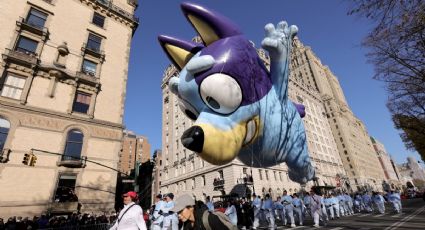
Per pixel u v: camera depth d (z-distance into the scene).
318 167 51.44
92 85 18.30
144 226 3.69
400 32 4.94
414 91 9.05
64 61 17.58
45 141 14.95
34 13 17.48
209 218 2.21
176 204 2.40
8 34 15.70
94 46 19.97
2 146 13.54
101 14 21.50
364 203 15.84
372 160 99.12
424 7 4.13
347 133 76.94
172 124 42.59
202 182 31.91
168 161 41.59
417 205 17.39
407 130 15.75
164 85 48.84
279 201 12.17
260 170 29.92
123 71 20.83
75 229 11.09
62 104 16.42
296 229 9.41
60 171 14.95
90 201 15.41
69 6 19.50
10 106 14.33
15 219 11.55
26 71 15.55
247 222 11.07
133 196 3.93
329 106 77.50
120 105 19.45
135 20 23.78
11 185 13.14
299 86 60.31
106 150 17.27
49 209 13.77
